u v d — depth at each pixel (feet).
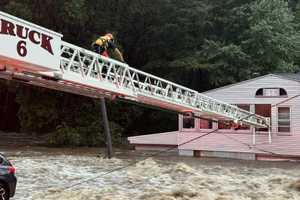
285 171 92.32
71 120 166.50
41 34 39.09
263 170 93.86
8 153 123.24
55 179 76.33
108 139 122.21
